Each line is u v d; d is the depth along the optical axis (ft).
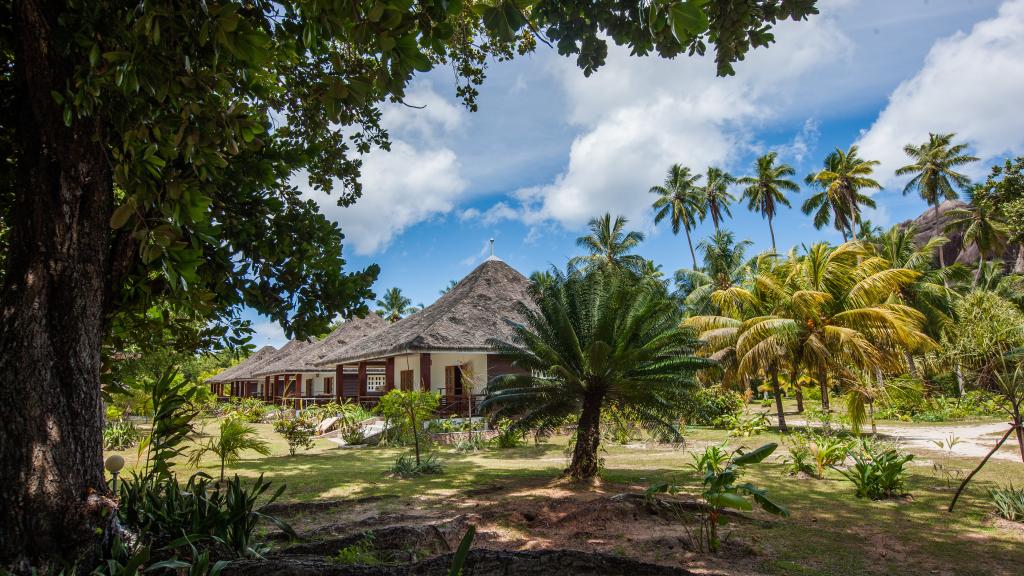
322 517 23.66
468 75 23.34
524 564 15.19
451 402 67.72
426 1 8.45
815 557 17.67
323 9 8.16
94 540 12.60
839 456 32.91
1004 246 120.88
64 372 12.53
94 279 13.32
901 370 59.98
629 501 23.40
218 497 16.83
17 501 11.51
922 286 89.81
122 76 8.23
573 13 12.55
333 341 115.03
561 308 32.01
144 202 9.70
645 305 31.96
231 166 14.73
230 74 10.33
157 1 7.90
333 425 68.74
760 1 12.91
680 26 7.72
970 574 16.21
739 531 20.72
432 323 70.69
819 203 142.20
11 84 13.71
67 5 10.67
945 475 32.42
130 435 51.29
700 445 49.44
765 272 68.28
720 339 63.87
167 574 13.20
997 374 24.79
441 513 23.36
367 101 20.08
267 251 16.28
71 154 12.71
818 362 57.82
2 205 15.25
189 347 17.79
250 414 85.05
